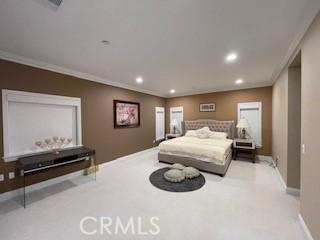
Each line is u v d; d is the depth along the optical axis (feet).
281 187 9.84
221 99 18.34
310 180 5.64
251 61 9.71
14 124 9.11
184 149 13.20
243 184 10.27
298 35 6.57
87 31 6.34
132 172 12.57
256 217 6.95
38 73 9.84
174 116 22.25
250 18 5.52
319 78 5.02
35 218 6.99
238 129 17.22
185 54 8.66
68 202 8.27
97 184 10.41
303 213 6.21
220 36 6.76
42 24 5.82
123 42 7.29
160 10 5.08
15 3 4.67
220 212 7.32
